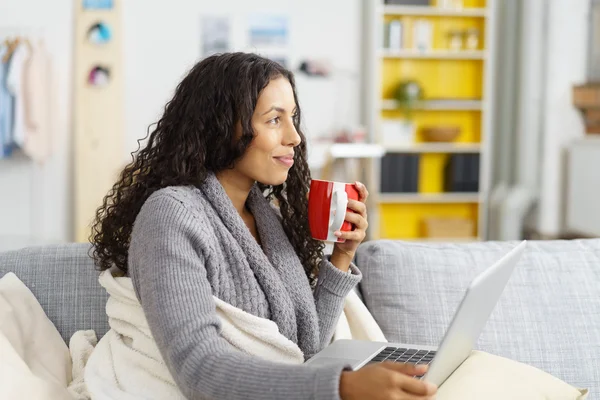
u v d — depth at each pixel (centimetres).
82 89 562
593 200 559
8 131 521
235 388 103
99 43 561
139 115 591
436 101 595
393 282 165
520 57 597
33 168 580
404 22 596
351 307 158
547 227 600
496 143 633
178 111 136
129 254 126
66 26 570
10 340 135
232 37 599
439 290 165
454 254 171
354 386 95
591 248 177
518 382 123
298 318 140
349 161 572
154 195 126
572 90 590
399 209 620
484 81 598
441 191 621
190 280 115
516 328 161
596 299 167
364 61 612
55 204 583
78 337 147
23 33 562
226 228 132
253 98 132
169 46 591
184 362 108
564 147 595
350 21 612
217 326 114
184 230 120
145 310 116
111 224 140
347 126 619
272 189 157
